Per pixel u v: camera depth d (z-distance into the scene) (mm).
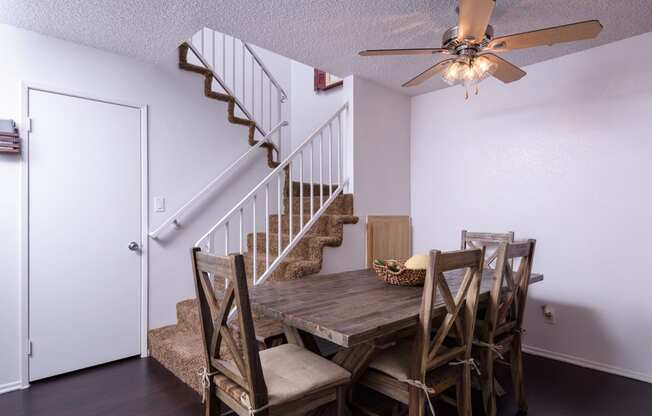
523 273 2111
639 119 2533
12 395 2238
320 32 2537
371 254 3389
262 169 3635
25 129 2373
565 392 2322
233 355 1377
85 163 2598
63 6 2139
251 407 1290
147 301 2855
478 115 3375
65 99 2525
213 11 2246
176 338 2721
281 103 4223
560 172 2877
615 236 2615
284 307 1603
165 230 2955
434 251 1403
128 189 2785
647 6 2184
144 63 2881
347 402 2035
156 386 2348
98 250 2645
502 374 2598
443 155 3627
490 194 3277
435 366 1538
